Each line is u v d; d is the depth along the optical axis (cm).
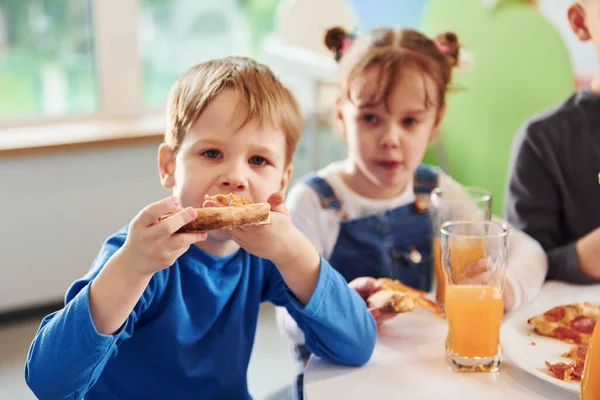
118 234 100
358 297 104
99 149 273
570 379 93
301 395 118
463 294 98
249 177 100
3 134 274
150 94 307
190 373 103
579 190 152
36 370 88
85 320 85
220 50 306
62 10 282
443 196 146
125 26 290
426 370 100
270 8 304
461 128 252
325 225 140
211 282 104
